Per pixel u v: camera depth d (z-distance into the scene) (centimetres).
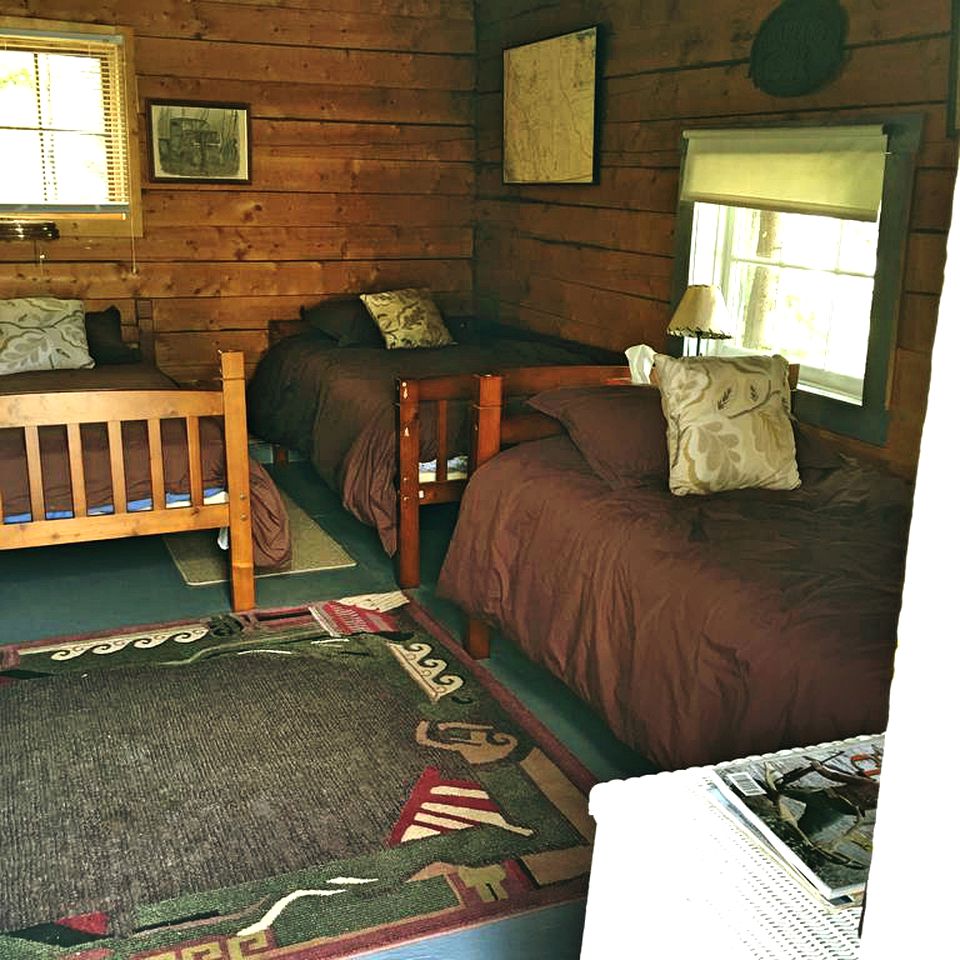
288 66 535
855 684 178
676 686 215
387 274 579
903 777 61
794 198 341
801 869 97
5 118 490
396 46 554
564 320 504
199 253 537
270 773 246
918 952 60
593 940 109
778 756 118
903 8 300
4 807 230
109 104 505
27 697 281
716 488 272
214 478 344
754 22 359
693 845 100
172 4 507
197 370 549
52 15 487
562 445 303
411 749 259
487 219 574
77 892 203
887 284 310
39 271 507
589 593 249
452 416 377
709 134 380
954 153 287
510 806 235
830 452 301
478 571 296
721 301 359
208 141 526
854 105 320
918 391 306
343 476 397
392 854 217
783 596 206
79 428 332
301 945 189
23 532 316
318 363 491
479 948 189
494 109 555
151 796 236
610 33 444
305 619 338
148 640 320
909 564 59
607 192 457
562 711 283
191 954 186
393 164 567
